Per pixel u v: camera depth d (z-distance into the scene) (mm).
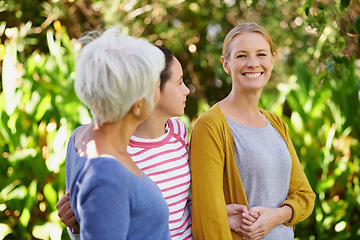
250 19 6578
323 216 3057
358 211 3148
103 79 1070
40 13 5848
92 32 1280
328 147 3121
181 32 6422
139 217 1137
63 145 2904
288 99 3482
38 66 3480
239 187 1803
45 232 2756
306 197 1970
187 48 6863
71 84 3209
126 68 1072
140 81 1089
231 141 1841
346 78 3340
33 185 2838
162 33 6312
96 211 1034
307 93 3461
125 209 1074
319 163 3119
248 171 1817
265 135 1912
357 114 3312
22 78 3570
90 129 1208
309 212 1977
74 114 3156
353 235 3053
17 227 2869
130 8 6059
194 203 1776
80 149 1186
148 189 1156
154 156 1700
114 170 1071
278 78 6551
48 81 3346
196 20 6504
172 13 6504
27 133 3141
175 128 1854
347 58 2840
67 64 3541
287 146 2039
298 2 5996
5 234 2779
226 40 1979
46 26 5754
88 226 1036
